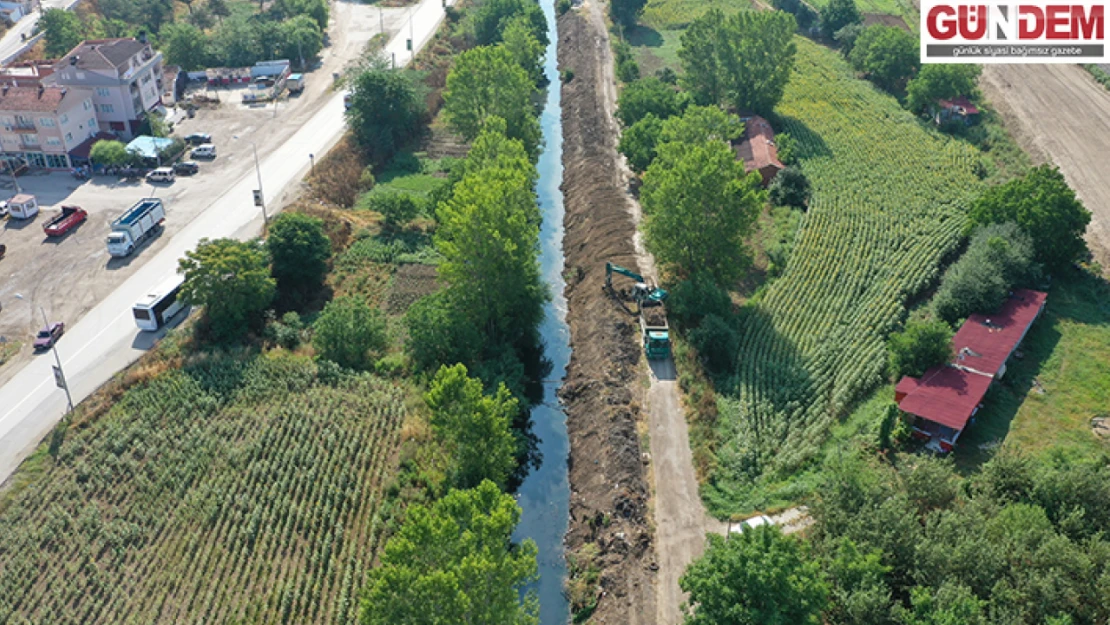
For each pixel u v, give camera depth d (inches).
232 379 3213.6
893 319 3533.5
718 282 3688.5
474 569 1867.6
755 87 5447.8
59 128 4736.7
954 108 5585.6
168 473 2783.0
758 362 3270.2
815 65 6688.0
